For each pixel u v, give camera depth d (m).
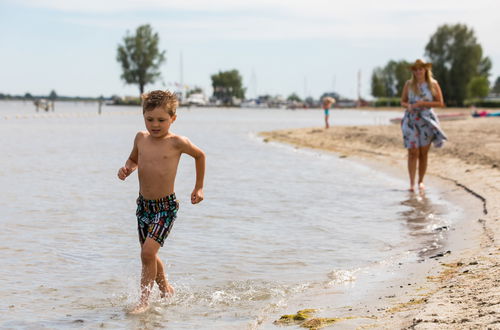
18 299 6.02
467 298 5.16
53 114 80.69
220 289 6.35
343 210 10.92
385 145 23.67
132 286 6.49
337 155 21.84
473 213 10.12
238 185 13.88
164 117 5.90
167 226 5.93
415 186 13.91
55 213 10.34
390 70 184.38
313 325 4.98
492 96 148.88
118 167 17.77
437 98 12.90
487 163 15.73
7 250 7.84
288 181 14.73
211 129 42.47
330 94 183.25
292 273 6.93
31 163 18.41
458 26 109.25
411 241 8.44
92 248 8.06
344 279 6.62
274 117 79.56
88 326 5.30
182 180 14.88
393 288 6.08
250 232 9.02
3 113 84.88
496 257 6.76
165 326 5.29
